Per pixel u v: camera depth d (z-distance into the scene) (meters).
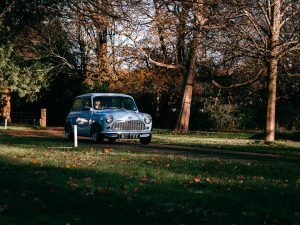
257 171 10.38
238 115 39.38
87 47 40.94
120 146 17.39
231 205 6.77
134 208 6.56
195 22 25.69
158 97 41.84
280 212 6.44
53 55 41.22
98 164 11.05
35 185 8.13
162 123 42.84
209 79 33.84
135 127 18.55
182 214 6.27
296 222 5.99
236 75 33.72
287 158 14.27
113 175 9.33
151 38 35.12
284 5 24.41
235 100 40.06
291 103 37.38
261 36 23.12
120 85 39.12
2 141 19.03
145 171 9.88
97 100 19.42
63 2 17.42
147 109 43.59
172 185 8.39
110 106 19.44
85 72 41.56
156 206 6.66
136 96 41.56
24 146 16.06
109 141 20.02
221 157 13.73
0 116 45.38
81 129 19.61
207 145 19.22
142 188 7.95
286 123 37.25
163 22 27.47
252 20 22.88
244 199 7.20
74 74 43.09
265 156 14.79
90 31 39.50
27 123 48.81
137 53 36.44
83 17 17.98
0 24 19.81
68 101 47.53
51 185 8.12
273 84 23.48
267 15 23.28
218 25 23.23
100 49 39.19
